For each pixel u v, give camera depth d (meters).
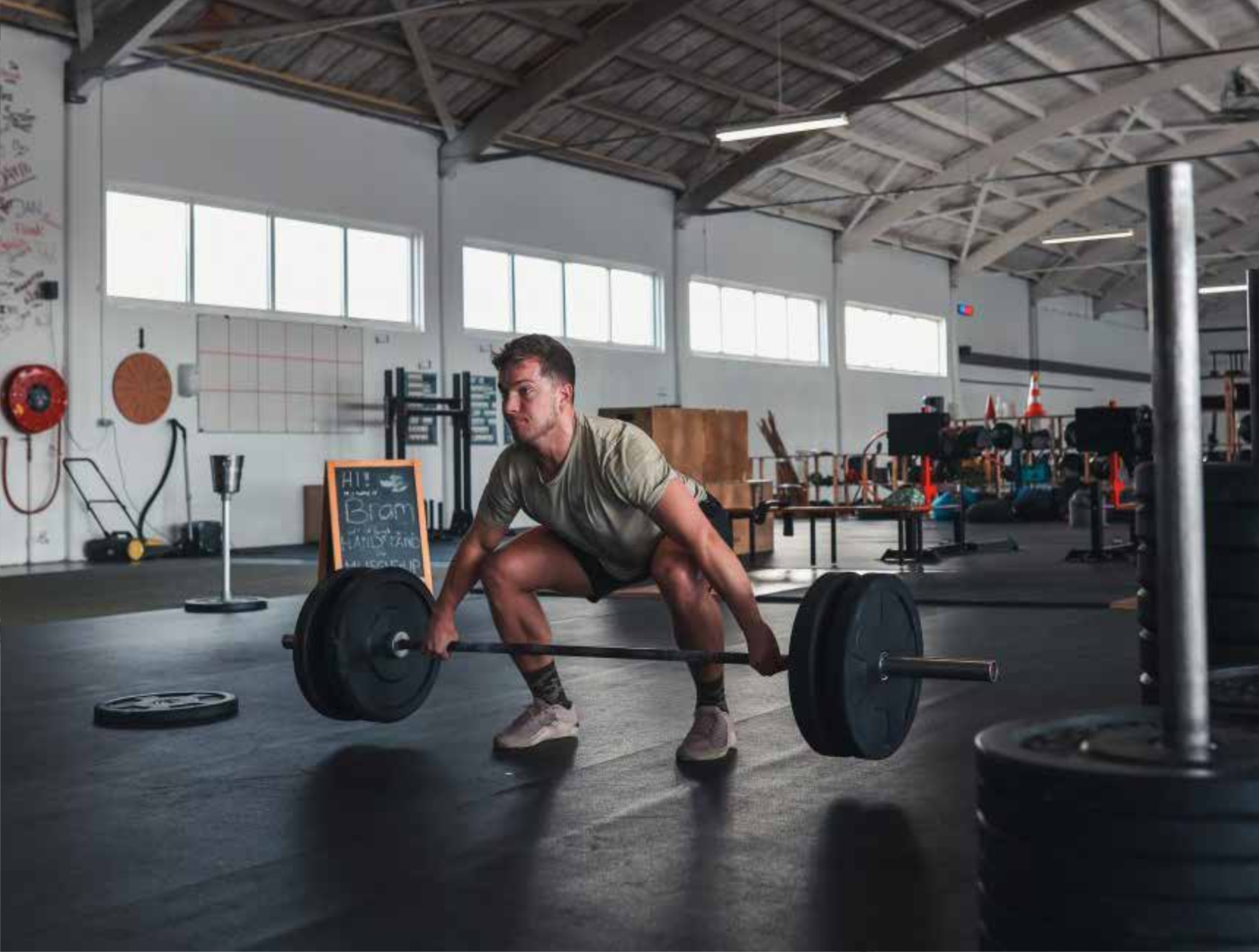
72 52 10.08
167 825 2.53
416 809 2.62
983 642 4.95
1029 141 16.61
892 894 2.06
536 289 14.30
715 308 16.86
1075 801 1.26
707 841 2.36
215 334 11.06
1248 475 2.51
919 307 20.55
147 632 5.69
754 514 8.66
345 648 3.16
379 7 11.05
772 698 3.81
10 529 9.76
